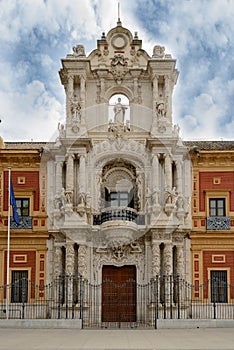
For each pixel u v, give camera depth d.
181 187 43.16
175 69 44.72
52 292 41.97
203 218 43.47
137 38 45.56
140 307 41.97
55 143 43.44
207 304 41.78
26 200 44.06
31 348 21.39
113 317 42.00
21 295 42.41
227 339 25.58
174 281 41.28
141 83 44.97
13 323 34.59
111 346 22.30
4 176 44.25
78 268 41.34
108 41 45.56
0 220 43.38
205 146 46.62
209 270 42.66
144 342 24.16
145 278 42.34
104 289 42.44
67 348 21.41
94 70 44.69
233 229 43.16
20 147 47.22
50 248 43.03
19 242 43.09
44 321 34.62
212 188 43.88
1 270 42.75
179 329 33.62
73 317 38.16
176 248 42.44
